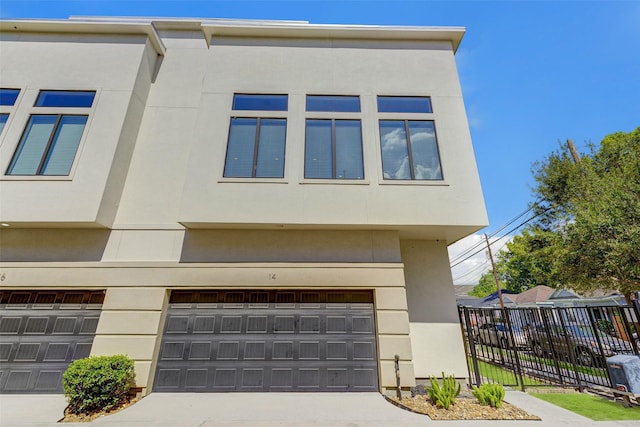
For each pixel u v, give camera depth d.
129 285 7.04
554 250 13.05
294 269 7.27
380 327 6.93
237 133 7.81
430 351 7.61
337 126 7.99
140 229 7.52
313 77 8.43
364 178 7.44
